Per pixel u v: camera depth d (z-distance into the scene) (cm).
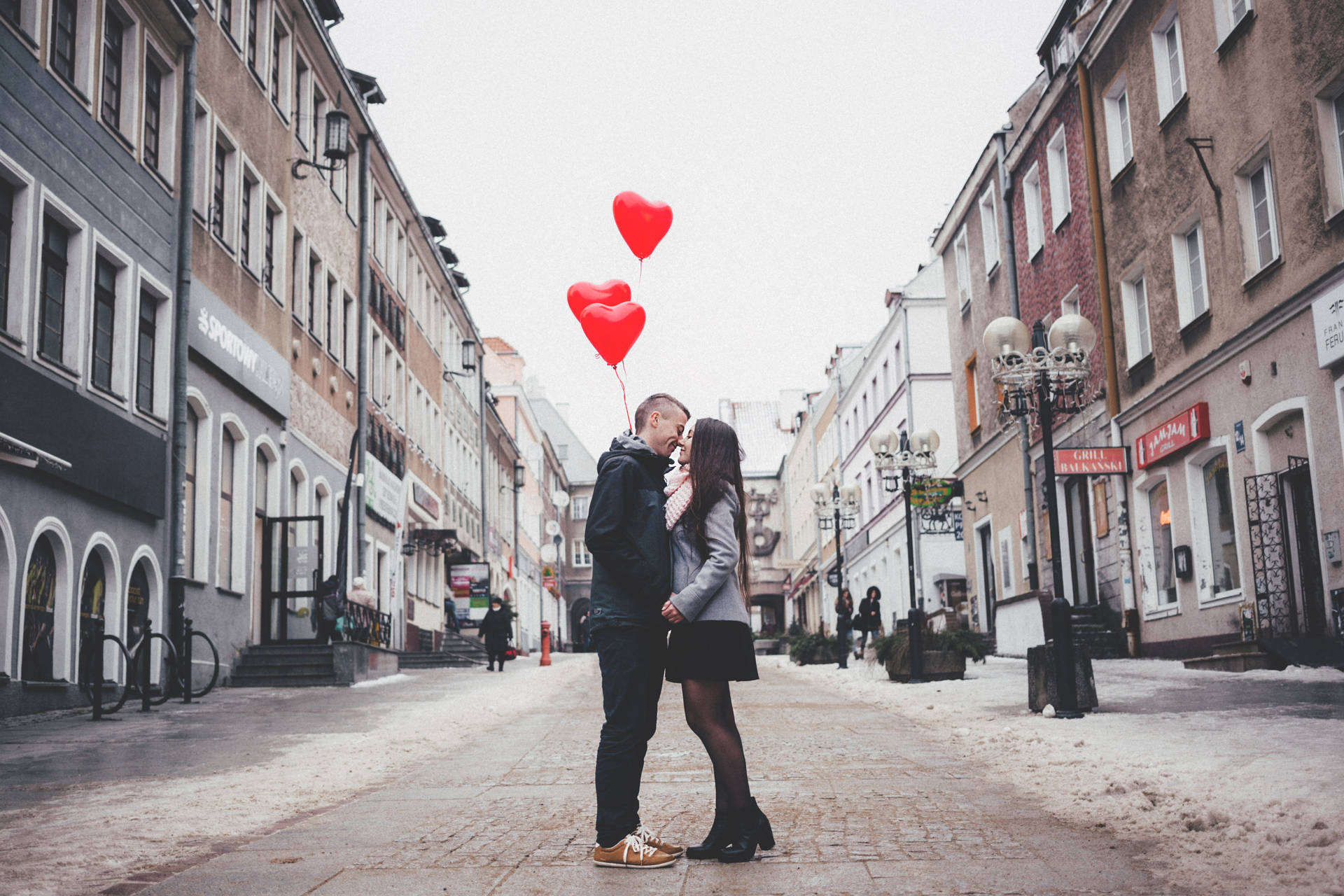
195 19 2027
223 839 588
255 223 2377
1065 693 1077
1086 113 2269
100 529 1633
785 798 652
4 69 1422
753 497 8781
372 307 3362
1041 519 2616
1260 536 1616
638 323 701
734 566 493
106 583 1659
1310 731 847
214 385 2092
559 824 587
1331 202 1474
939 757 834
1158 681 1450
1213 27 1755
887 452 1880
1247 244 1702
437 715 1363
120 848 561
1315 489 1518
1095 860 464
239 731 1236
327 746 1064
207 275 2075
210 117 2105
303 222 2700
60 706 1489
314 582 2580
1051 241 2541
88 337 1614
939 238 3419
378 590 3322
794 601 7519
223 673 2075
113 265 1730
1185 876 431
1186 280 1916
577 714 1286
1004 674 1747
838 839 524
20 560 1414
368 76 3400
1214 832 510
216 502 2080
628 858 471
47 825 643
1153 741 844
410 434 3869
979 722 1079
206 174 2089
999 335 1191
